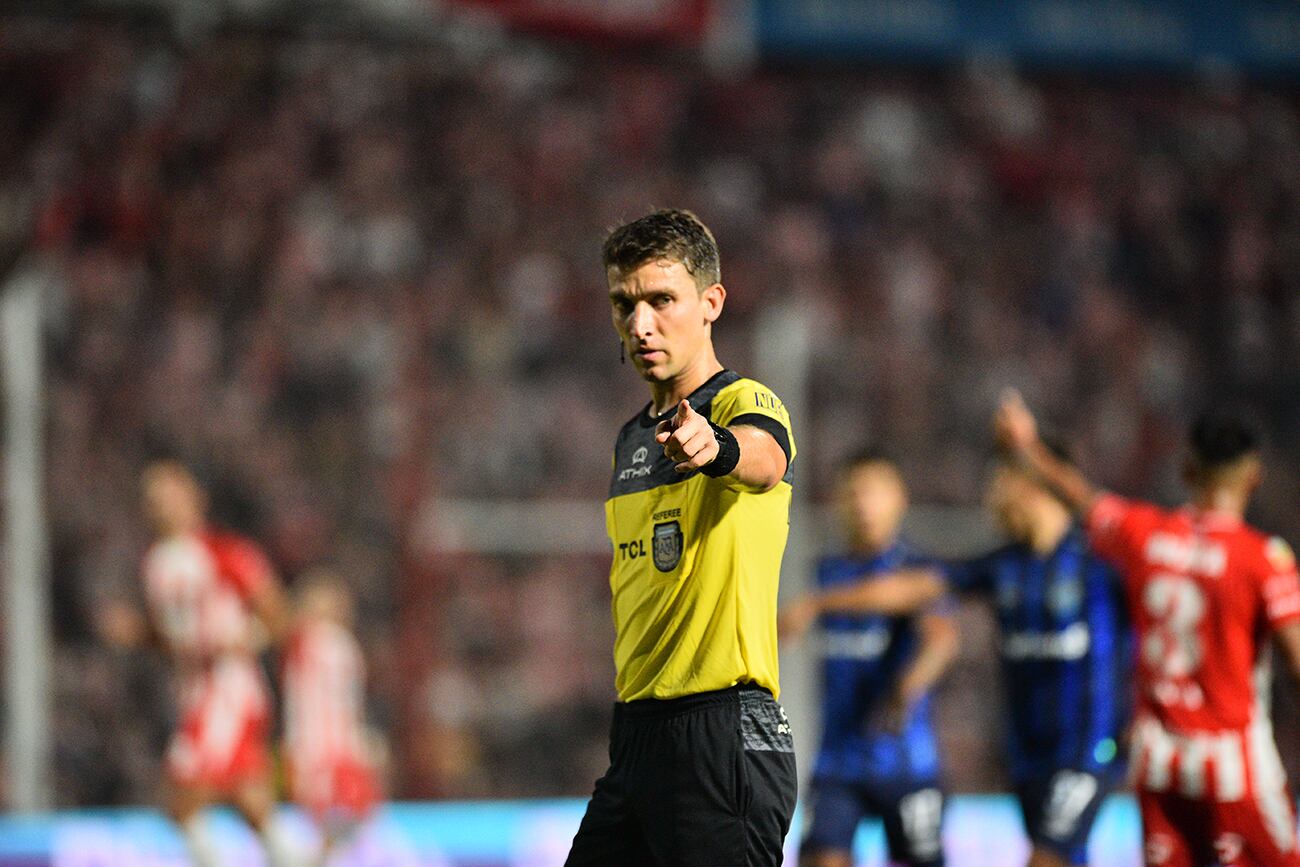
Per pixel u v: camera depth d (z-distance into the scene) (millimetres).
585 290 59906
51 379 51781
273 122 59344
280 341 55062
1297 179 70250
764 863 11164
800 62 66562
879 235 64812
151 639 29672
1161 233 67938
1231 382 65438
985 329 63500
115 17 57906
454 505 51688
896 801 20828
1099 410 62500
